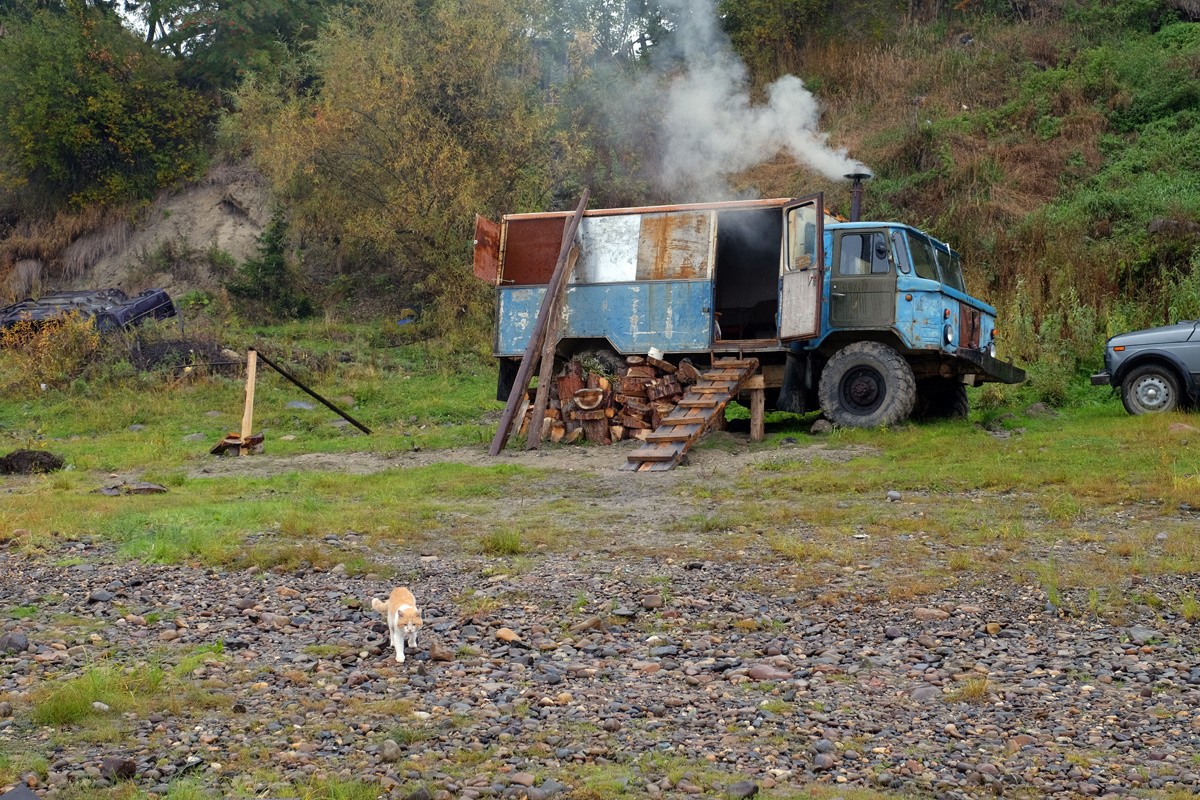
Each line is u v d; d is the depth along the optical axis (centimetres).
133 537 1001
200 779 478
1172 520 980
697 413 1462
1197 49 2753
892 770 495
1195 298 1888
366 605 781
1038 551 891
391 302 2800
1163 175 2367
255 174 3225
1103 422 1482
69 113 3216
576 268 1647
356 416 1956
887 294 1500
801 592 798
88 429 1936
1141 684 609
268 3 3503
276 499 1216
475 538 997
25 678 615
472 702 581
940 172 2539
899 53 3102
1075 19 3112
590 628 719
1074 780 484
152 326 2397
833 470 1268
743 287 1797
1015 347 1933
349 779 474
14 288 3147
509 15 2734
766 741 530
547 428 1611
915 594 784
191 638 702
